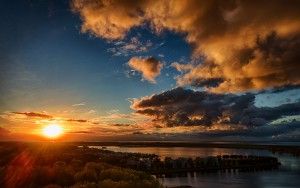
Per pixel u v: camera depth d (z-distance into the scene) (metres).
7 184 35.16
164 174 101.69
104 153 136.62
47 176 36.47
